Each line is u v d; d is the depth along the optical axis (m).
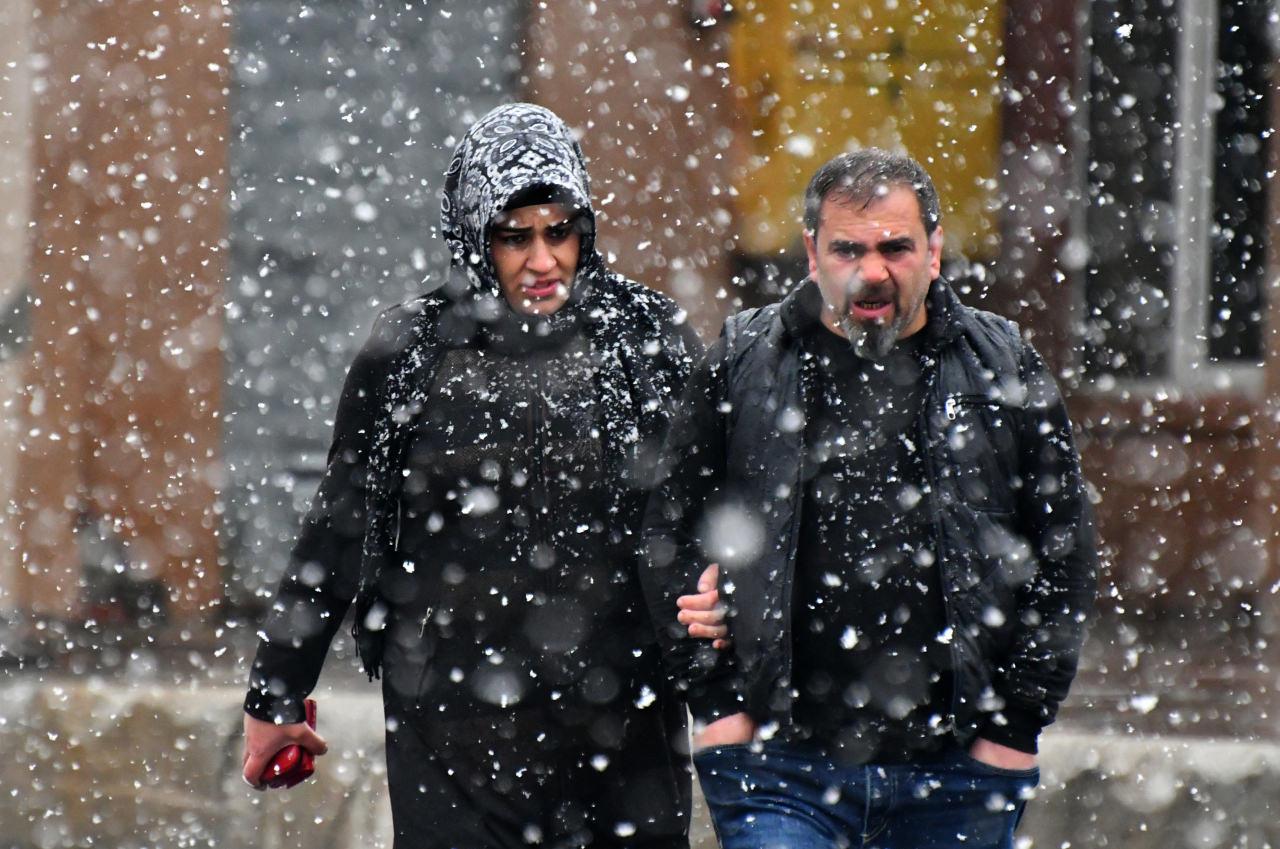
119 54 31.95
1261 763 19.38
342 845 21.20
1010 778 12.79
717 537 13.02
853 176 12.24
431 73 32.75
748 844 12.66
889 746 12.65
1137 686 24.38
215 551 32.41
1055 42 32.06
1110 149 32.22
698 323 31.92
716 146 31.92
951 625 12.36
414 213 32.97
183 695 22.84
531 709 13.48
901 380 12.59
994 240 32.25
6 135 31.81
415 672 13.61
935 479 12.44
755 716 12.76
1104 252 32.28
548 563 13.48
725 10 31.77
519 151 13.42
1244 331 32.16
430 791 13.59
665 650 13.15
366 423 13.75
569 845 13.72
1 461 31.83
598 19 31.98
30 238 31.94
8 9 31.69
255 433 32.59
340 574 13.91
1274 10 30.45
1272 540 28.00
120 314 32.12
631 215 31.89
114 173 32.06
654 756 13.80
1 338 31.81
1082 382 32.22
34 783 22.72
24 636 29.62
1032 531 12.73
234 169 32.53
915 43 31.97
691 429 13.18
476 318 13.74
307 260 32.75
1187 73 32.06
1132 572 31.44
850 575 12.49
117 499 32.16
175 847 22.11
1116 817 19.44
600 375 13.71
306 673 13.99
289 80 32.69
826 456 12.59
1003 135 32.22
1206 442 31.61
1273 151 28.77
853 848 12.91
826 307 12.60
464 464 13.50
